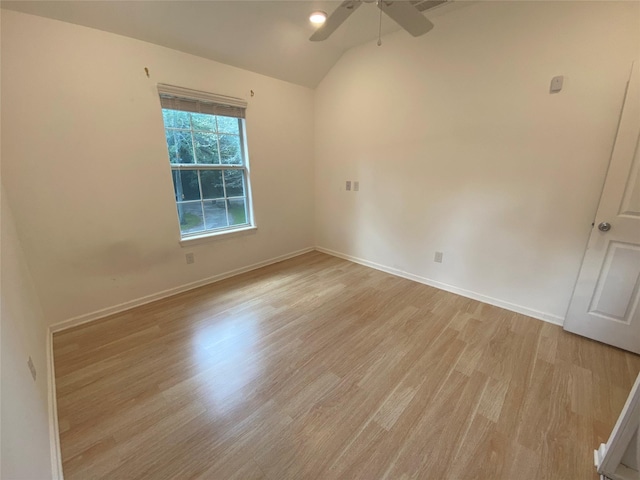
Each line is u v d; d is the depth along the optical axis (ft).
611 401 5.23
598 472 4.02
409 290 9.82
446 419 4.86
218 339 7.05
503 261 8.42
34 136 6.43
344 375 5.88
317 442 4.46
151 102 8.01
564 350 6.64
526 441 4.48
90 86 6.99
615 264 6.46
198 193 9.79
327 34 6.27
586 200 6.86
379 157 10.76
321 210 13.58
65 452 4.27
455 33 8.07
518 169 7.70
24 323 4.65
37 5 5.98
